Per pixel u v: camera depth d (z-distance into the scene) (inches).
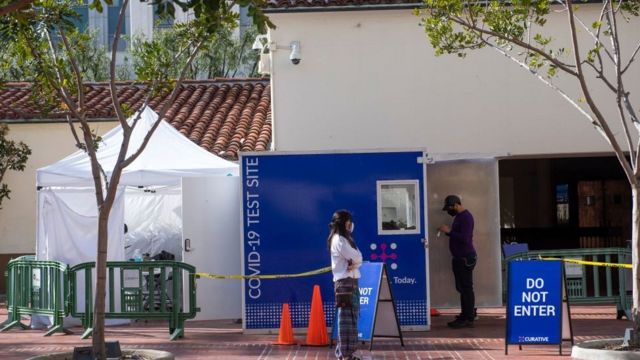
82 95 446.0
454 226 568.4
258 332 554.3
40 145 886.4
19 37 448.8
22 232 887.7
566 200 951.0
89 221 606.9
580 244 928.9
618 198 942.4
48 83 458.0
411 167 557.3
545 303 462.9
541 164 956.6
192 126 891.4
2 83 483.2
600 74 457.4
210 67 1302.9
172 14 384.2
